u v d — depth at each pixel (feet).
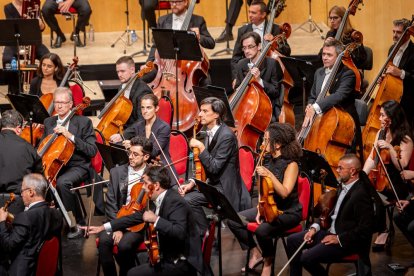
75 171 42.39
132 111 48.42
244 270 38.11
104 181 40.32
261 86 47.67
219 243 35.17
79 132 42.75
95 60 63.36
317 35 69.41
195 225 33.35
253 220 37.42
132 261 35.53
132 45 68.59
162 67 52.11
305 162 37.37
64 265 39.09
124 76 48.49
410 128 39.65
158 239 33.17
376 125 45.73
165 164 41.88
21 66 58.44
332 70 45.52
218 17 74.84
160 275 32.96
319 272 34.71
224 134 39.19
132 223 34.99
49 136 42.42
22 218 33.27
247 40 49.39
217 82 63.67
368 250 34.58
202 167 39.47
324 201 35.55
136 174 37.52
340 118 44.16
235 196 39.22
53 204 41.39
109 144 42.14
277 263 38.91
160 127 42.16
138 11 74.08
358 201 34.40
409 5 58.18
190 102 50.90
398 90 46.91
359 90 46.03
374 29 63.41
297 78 48.06
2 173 37.83
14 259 33.45
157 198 33.17
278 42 51.83
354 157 34.73
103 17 73.56
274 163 36.55
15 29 52.21
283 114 49.24
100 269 38.70
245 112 46.55
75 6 66.13
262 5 55.72
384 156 38.88
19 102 43.52
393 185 38.78
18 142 38.29
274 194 36.19
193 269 33.22
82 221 42.83
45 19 66.18
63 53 65.57
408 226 36.86
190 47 47.60
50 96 48.57
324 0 72.64
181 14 55.77
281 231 35.88
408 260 38.55
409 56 49.24
